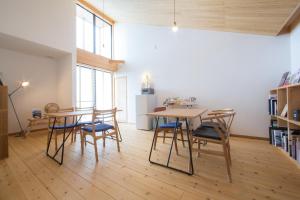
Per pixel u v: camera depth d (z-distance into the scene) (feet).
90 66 17.52
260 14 8.96
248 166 7.27
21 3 10.77
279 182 5.93
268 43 11.36
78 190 5.50
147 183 5.94
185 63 14.96
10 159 8.19
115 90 20.26
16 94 13.48
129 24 18.98
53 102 15.75
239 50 12.37
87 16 18.34
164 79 16.31
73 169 7.09
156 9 12.91
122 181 6.09
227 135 6.69
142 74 17.98
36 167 7.28
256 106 11.84
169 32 15.90
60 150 9.44
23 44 11.93
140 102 15.70
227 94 12.91
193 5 10.35
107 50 20.29
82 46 17.93
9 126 13.07
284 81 9.61
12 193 5.32
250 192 5.33
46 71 15.37
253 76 11.91
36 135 13.16
